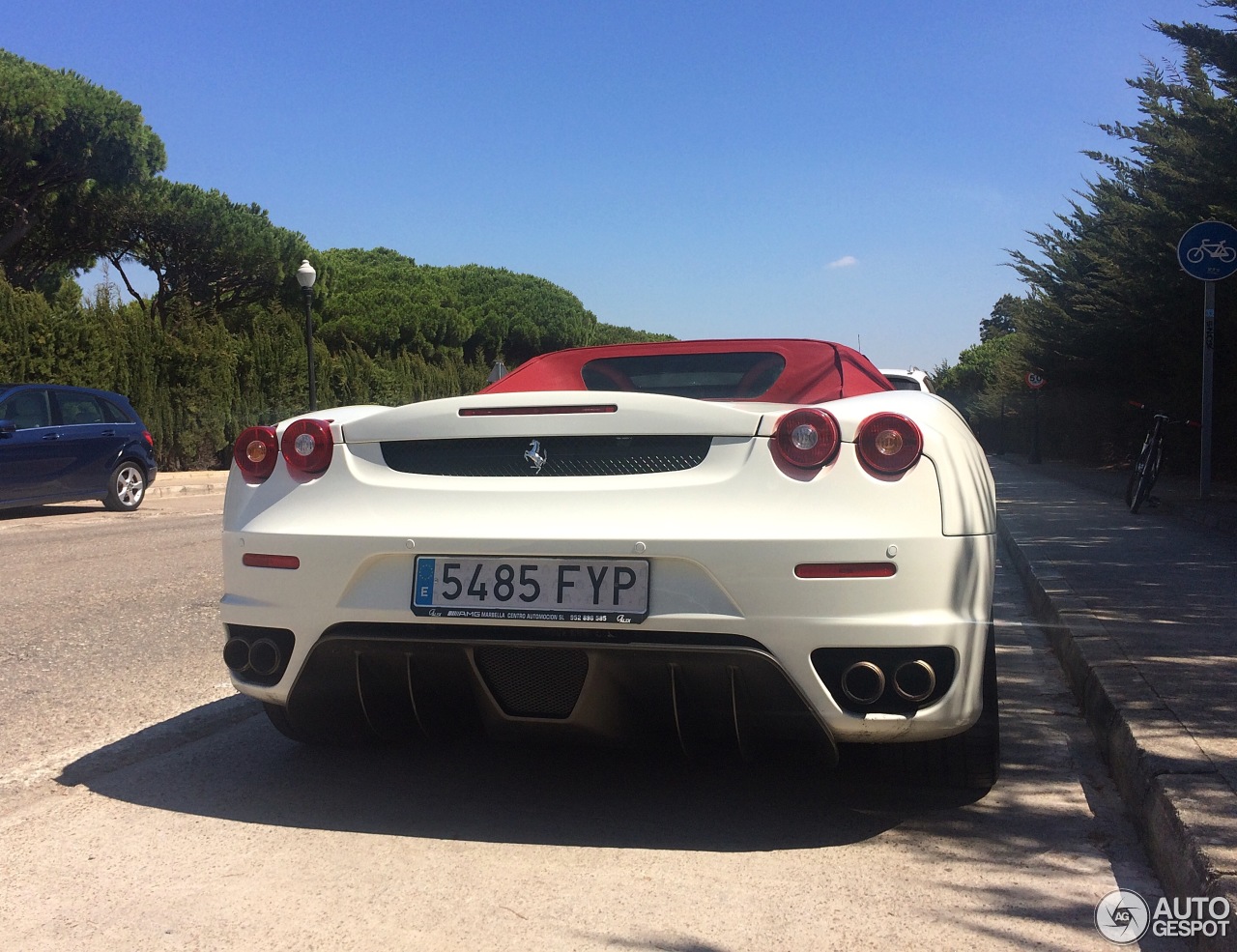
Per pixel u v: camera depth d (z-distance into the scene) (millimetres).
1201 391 13695
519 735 2871
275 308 35750
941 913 2375
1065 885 2516
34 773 3344
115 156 28078
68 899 2479
